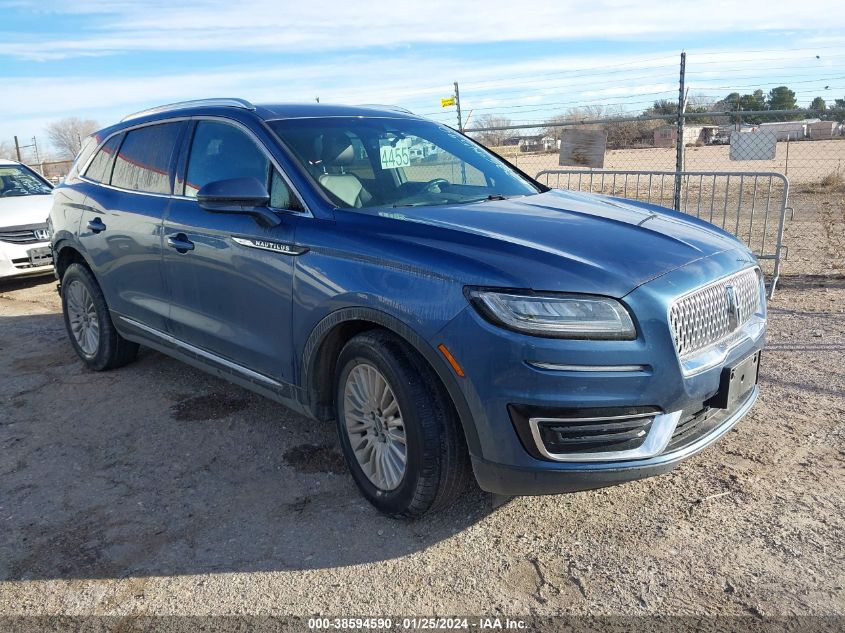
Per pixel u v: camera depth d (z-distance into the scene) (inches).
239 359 154.5
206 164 164.4
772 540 120.6
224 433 169.6
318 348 133.8
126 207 183.8
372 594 111.2
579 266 111.4
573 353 105.1
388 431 126.5
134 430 172.9
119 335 207.0
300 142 150.4
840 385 183.8
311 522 131.3
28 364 224.5
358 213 133.2
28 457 160.9
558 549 120.8
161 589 113.9
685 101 374.0
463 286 110.7
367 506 135.9
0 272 315.6
